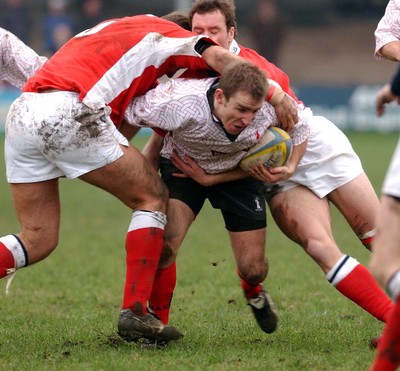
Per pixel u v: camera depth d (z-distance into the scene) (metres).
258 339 20.80
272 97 19.30
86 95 18.69
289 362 18.08
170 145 20.33
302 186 20.58
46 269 31.67
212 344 20.20
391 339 14.80
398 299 14.73
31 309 25.30
